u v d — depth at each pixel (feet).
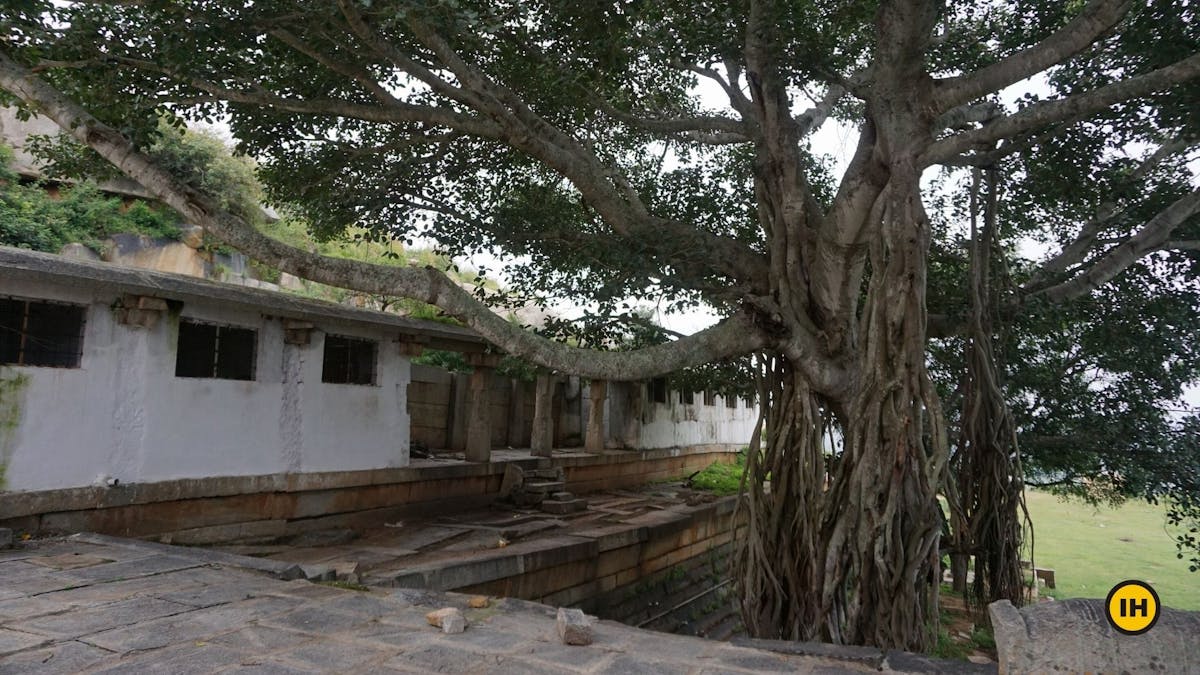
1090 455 33.83
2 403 22.84
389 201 31.83
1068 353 35.01
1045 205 32.53
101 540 22.49
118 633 13.73
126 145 21.39
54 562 19.44
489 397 43.50
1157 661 9.84
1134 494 33.09
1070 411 33.96
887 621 20.63
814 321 28.09
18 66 21.72
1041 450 34.40
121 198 55.26
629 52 31.01
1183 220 28.17
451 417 50.47
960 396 32.65
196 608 15.60
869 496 21.75
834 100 36.01
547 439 49.03
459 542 32.63
